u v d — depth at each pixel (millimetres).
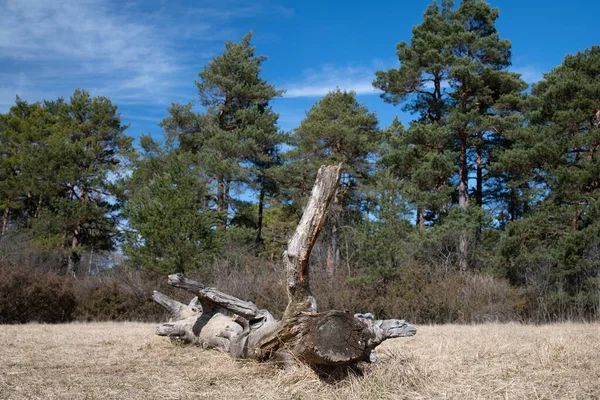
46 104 43781
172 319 8375
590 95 25156
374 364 5625
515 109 30781
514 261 25250
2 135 38156
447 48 30672
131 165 36938
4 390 4910
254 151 35031
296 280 5488
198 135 36219
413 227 27266
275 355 5773
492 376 5469
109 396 4766
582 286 23578
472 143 31594
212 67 37562
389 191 24766
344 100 36156
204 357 6703
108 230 36656
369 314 6105
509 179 34688
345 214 34312
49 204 37344
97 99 40000
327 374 5266
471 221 27000
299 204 34375
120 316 19891
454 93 32156
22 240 32188
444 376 5422
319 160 33438
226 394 4875
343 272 24250
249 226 38406
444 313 20062
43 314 18938
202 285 7027
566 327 12133
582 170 24156
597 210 22969
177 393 4887
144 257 20328
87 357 6777
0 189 35438
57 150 35125
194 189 22281
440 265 25031
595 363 5941
